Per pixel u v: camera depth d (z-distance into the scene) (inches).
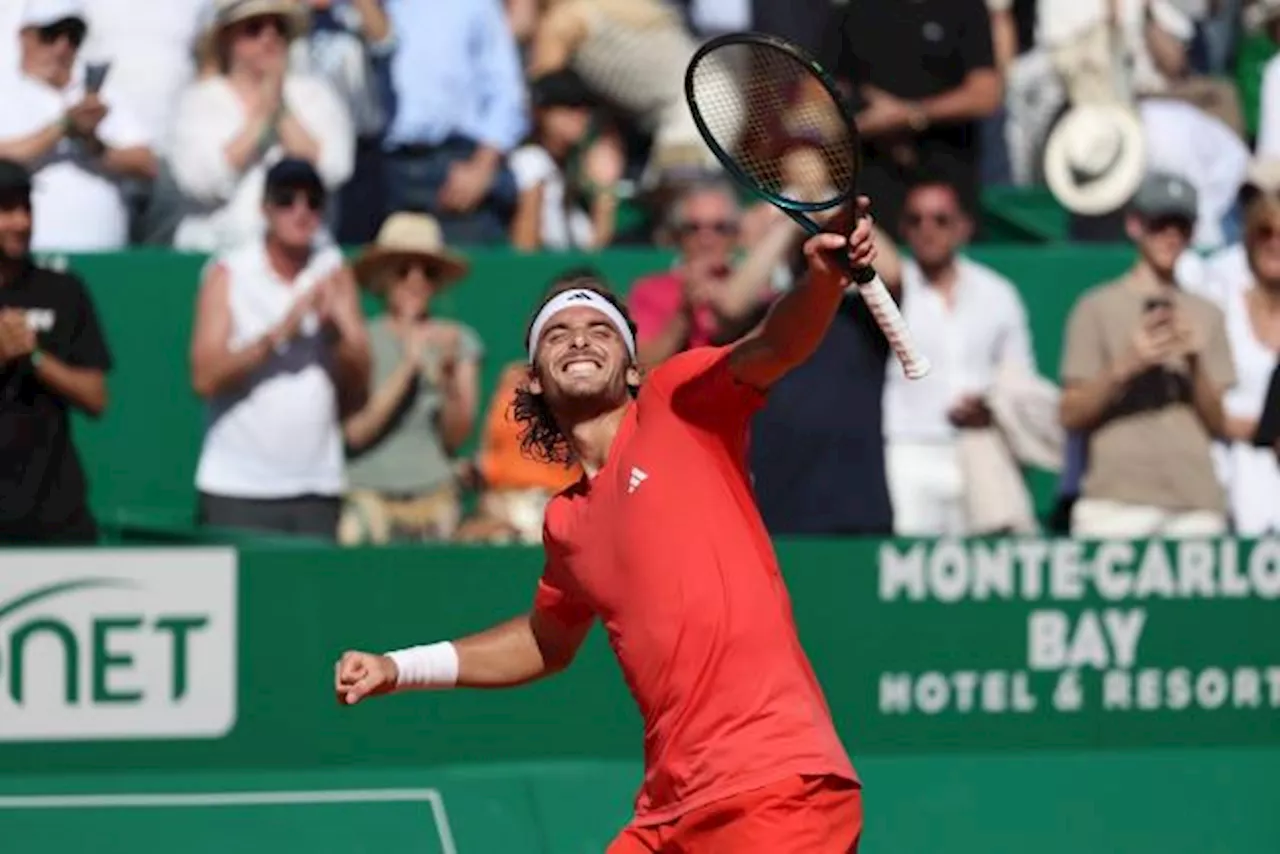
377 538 1406.3
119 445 1471.5
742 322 1364.4
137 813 1204.5
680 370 835.4
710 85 1566.2
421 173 1592.0
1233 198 1667.1
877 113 1529.3
